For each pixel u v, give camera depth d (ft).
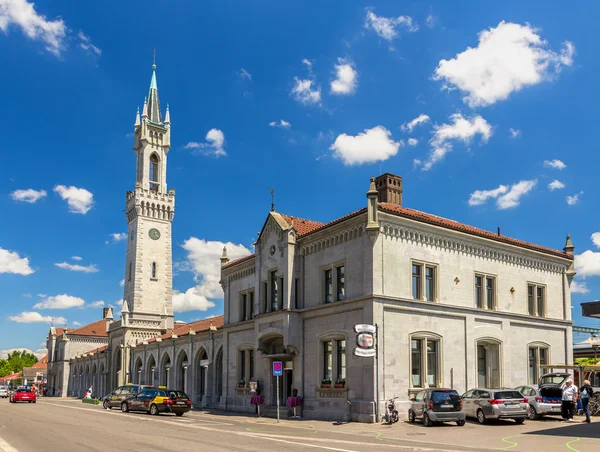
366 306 107.24
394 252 111.34
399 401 105.60
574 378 138.00
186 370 198.18
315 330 121.39
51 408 167.12
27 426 97.09
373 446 66.54
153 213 300.81
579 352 180.86
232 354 154.81
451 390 95.04
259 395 133.80
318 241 123.44
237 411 148.05
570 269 147.54
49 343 419.74
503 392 95.71
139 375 252.62
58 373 392.27
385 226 110.73
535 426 91.45
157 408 135.64
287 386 132.36
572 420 99.30
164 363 225.97
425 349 112.37
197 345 191.42
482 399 97.35
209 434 82.58
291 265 127.65
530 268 138.10
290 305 125.18
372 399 102.99
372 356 103.04
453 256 121.29
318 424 103.71
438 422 96.68
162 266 296.51
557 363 139.74
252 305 149.38
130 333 274.98
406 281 112.06
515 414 94.27
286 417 123.44
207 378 177.17
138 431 87.35
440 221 127.44
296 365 124.36
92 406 187.32
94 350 351.87
